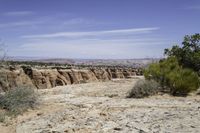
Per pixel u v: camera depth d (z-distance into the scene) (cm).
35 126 1127
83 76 8375
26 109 1459
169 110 1434
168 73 2147
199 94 2050
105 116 1292
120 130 1039
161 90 2173
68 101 1792
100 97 2006
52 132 1026
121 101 1767
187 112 1370
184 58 2702
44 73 7062
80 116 1298
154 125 1100
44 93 2320
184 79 2064
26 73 6725
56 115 1331
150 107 1532
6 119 1248
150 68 2302
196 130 1012
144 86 2017
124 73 9725
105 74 9231
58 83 7431
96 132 1013
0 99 1432
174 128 1048
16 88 1529
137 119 1216
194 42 2709
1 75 1529
